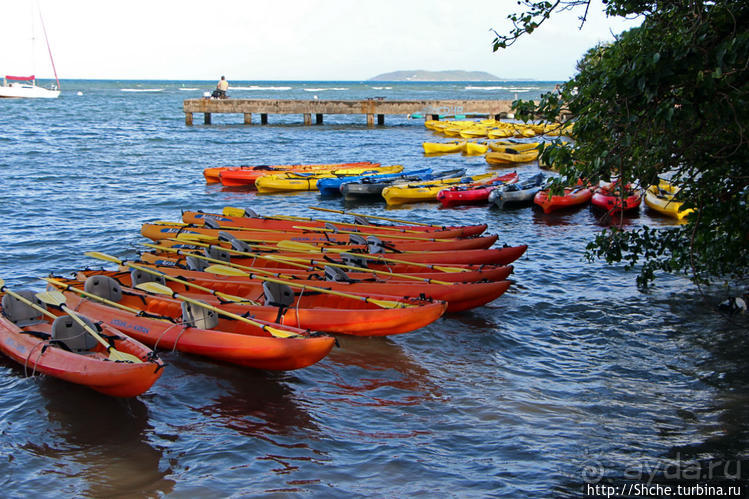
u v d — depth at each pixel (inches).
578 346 388.2
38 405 309.0
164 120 2253.9
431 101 1861.5
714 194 351.3
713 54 242.5
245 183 979.9
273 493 243.4
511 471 257.3
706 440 276.7
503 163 1227.9
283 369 335.6
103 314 377.4
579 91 282.7
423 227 617.6
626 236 411.8
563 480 250.7
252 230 611.2
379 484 249.9
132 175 1066.1
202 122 2194.9
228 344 337.4
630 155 288.2
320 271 460.4
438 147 1402.6
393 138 1694.1
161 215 778.8
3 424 292.4
